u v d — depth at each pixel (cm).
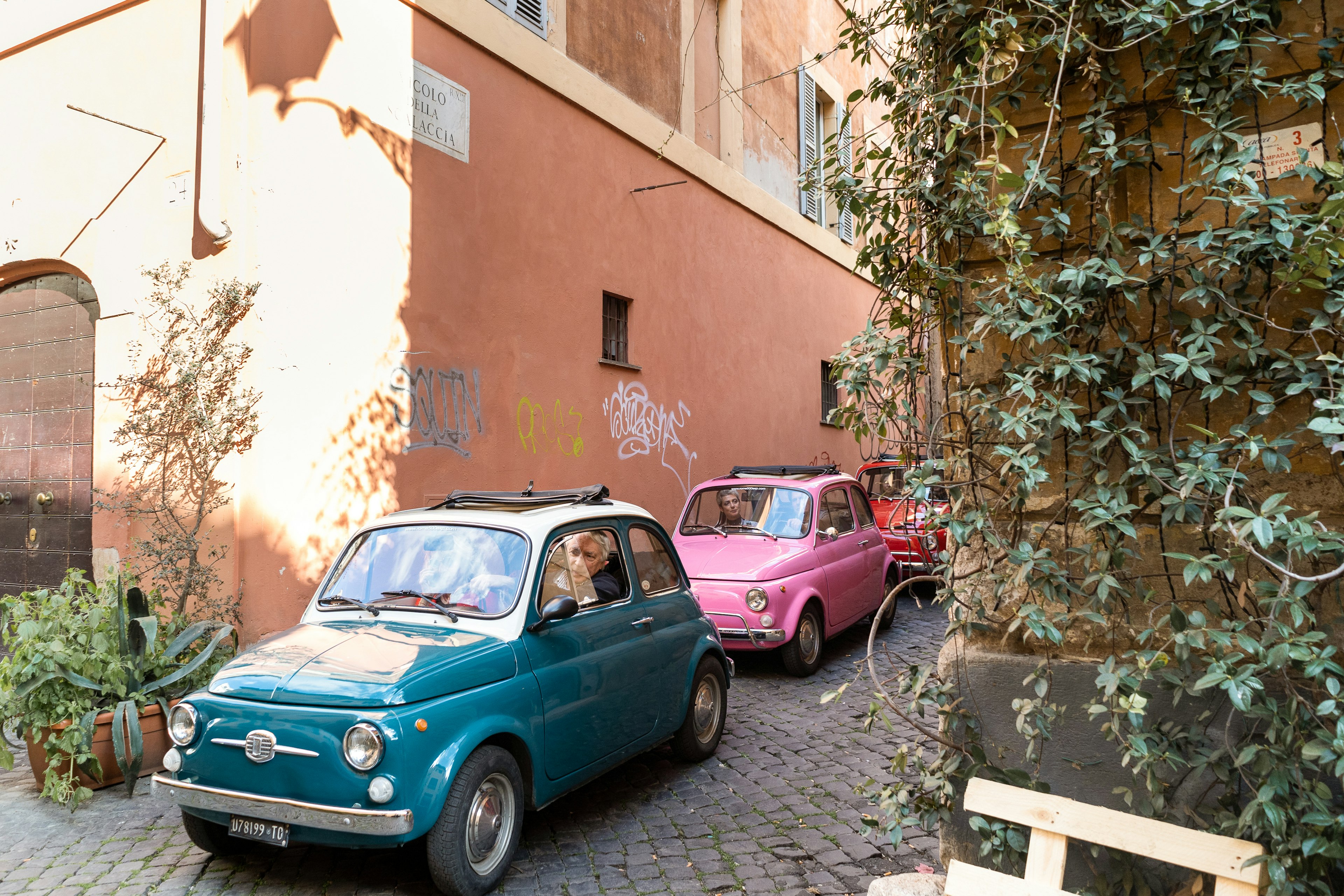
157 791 387
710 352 1287
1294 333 295
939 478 328
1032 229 344
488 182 873
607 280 1052
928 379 378
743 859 422
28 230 787
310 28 709
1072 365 297
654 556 568
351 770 351
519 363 905
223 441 651
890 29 770
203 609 659
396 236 772
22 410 811
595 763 457
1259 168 307
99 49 761
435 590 457
